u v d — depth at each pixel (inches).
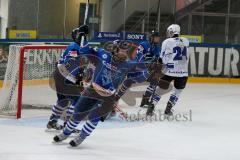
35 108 652.7
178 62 629.0
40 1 996.6
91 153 440.8
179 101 783.1
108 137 509.0
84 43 499.8
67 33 1033.5
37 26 997.8
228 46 1055.6
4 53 848.9
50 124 520.7
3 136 493.7
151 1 1101.1
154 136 526.3
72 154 433.7
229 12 1122.0
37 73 690.2
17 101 594.9
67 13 1028.5
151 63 620.1
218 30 1135.0
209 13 1127.6
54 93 757.9
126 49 442.0
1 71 838.5
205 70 1046.4
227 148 488.7
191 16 1120.8
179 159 435.8
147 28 1107.9
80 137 454.3
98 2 1058.7
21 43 890.1
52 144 466.0
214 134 551.8
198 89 938.7
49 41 941.8
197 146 491.2
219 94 884.6
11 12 968.3
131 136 520.1
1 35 961.5
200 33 1128.8
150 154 448.5
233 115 681.6
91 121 448.5
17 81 602.2
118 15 1084.5
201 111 701.3
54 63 679.7
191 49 1034.7
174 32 634.2
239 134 557.9
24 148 448.1
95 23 1060.5
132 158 431.2
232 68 1059.9
